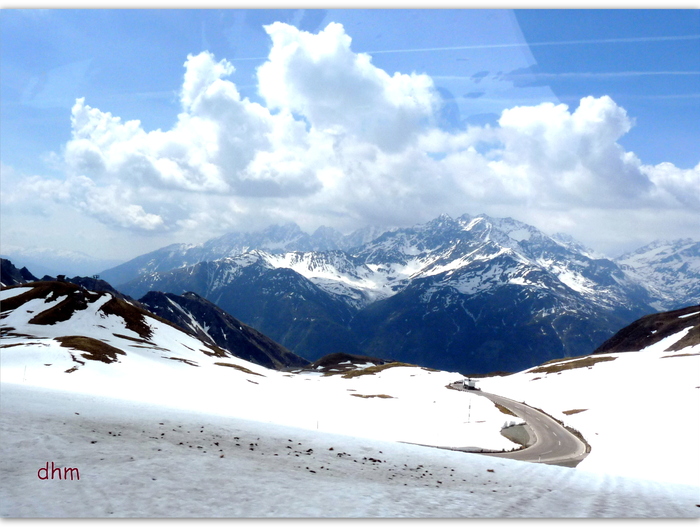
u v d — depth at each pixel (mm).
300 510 22547
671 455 55969
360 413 98500
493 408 120500
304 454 37469
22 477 23953
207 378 122250
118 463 27781
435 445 74125
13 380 80000
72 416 41906
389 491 27734
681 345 178750
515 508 26031
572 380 152625
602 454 64000
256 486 25906
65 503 20969
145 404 60688
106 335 159500
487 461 43344
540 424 102312
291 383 156500
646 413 84750
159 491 23438
